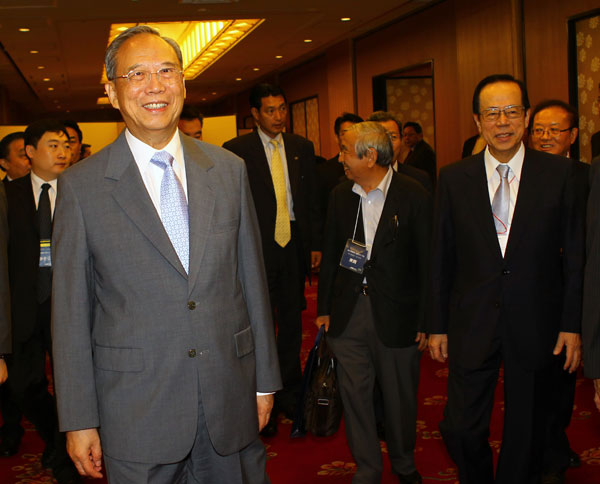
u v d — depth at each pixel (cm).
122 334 191
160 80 194
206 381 194
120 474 193
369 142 308
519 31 810
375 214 319
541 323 265
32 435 441
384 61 1148
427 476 345
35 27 989
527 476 272
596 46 707
